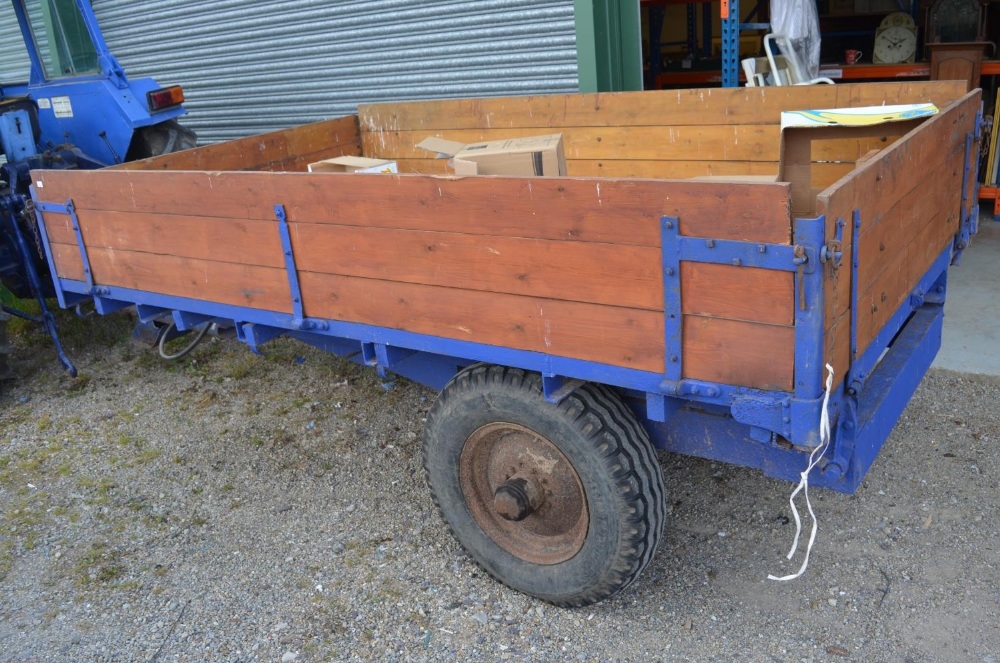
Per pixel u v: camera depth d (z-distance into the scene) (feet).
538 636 9.59
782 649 9.05
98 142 19.12
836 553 10.41
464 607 10.12
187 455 14.23
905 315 9.22
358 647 9.64
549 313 8.33
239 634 10.00
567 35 17.16
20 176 16.60
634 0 16.69
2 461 14.47
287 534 11.87
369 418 14.87
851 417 7.72
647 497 8.73
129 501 13.01
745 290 7.02
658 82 23.66
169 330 16.52
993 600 9.41
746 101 12.62
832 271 6.72
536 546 9.86
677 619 9.64
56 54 19.06
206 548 11.73
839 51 24.06
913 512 10.98
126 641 10.06
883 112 9.41
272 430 14.78
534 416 8.87
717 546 10.77
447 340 9.25
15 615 10.70
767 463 8.44
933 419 12.94
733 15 16.75
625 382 8.10
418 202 8.75
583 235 7.77
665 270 7.38
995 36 21.25
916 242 9.09
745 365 7.28
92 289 12.91
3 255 16.40
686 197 7.06
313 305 10.25
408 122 16.47
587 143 14.39
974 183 11.15
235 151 14.88
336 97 22.12
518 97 14.88
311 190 9.53
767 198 6.63
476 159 11.07
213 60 24.35
